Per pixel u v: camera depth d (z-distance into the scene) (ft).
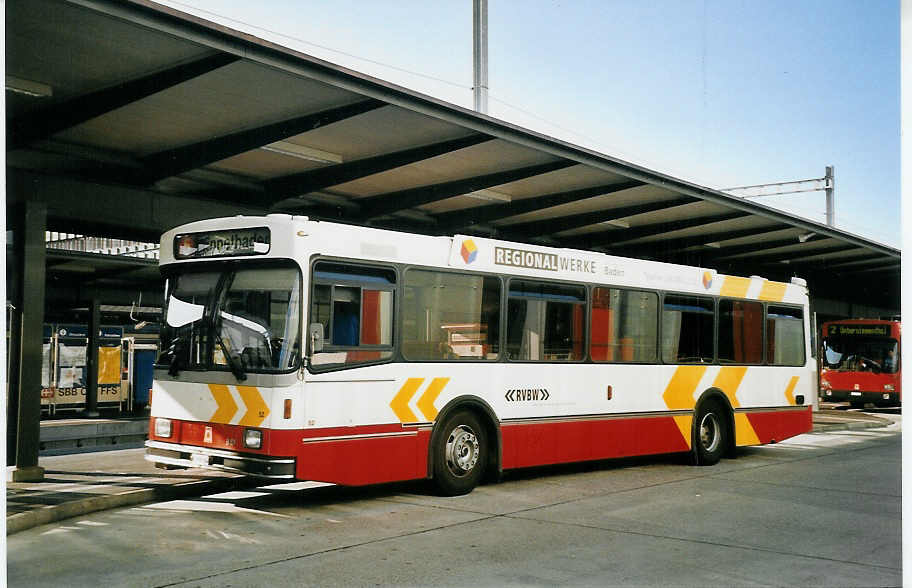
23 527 27.07
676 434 44.91
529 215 60.29
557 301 39.37
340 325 30.91
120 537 26.07
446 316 34.63
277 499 33.42
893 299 111.65
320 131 39.86
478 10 54.19
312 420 29.68
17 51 29.76
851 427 78.95
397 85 34.78
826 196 107.55
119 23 27.58
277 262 30.32
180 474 37.14
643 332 43.57
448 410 34.19
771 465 46.91
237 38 29.25
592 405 40.55
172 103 35.12
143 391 107.55
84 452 59.52
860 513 31.01
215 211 40.88
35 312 34.94
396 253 32.91
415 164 45.70
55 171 37.88
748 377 49.65
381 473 31.73
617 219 60.64
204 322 31.60
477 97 53.72
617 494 35.27
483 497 34.22
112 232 40.81
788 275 92.27
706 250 77.82
